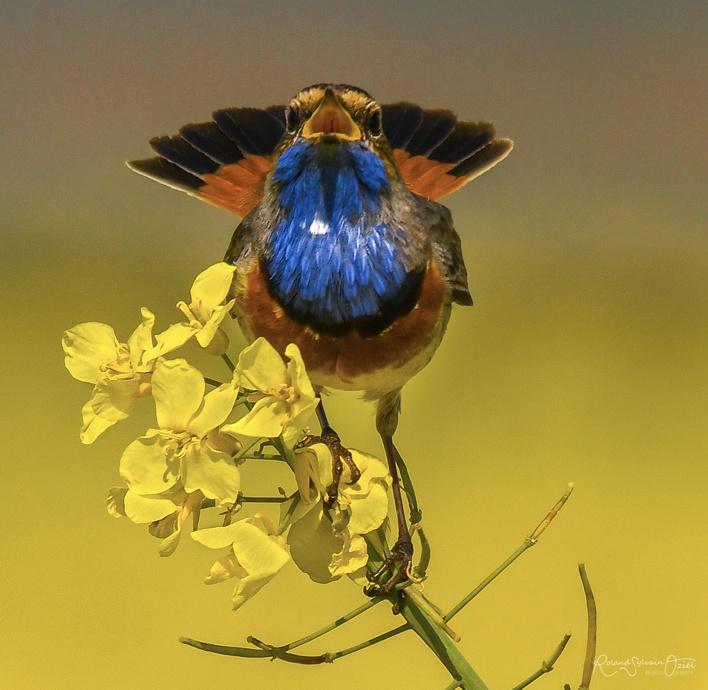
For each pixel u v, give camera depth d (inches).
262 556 133.8
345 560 134.5
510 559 134.2
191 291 134.6
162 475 134.0
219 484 134.0
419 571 134.6
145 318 134.6
